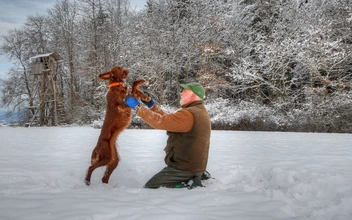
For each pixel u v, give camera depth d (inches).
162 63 1037.2
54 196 127.9
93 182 177.2
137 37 1103.0
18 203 116.3
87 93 1309.1
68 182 171.6
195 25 1066.7
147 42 1082.7
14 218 99.8
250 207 119.6
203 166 154.4
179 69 1101.7
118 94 163.5
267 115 827.4
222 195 132.8
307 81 934.4
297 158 255.1
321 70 906.7
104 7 1279.5
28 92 1332.4
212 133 579.2
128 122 166.1
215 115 863.7
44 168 209.0
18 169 202.1
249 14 1088.8
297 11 975.0
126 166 211.3
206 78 983.6
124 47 1117.1
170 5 1122.7
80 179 182.4
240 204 123.0
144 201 122.1
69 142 409.1
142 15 1149.7
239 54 1041.5
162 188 148.7
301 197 138.6
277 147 338.3
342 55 823.7
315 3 981.2
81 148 336.5
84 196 128.0
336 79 913.5
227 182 175.8
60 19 1368.1
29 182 162.1
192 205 119.6
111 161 166.2
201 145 152.3
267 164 221.9
